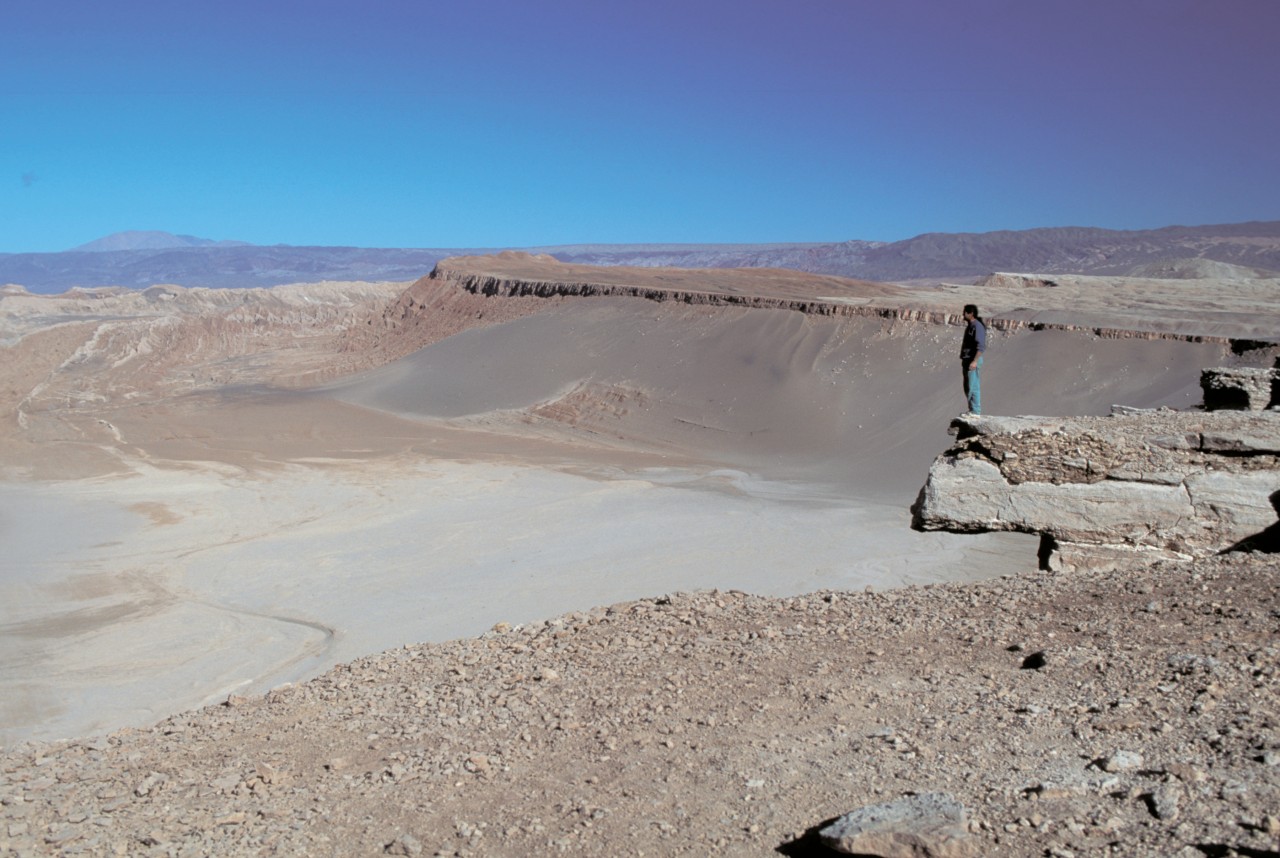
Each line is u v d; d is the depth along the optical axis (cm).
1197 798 471
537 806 573
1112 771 514
